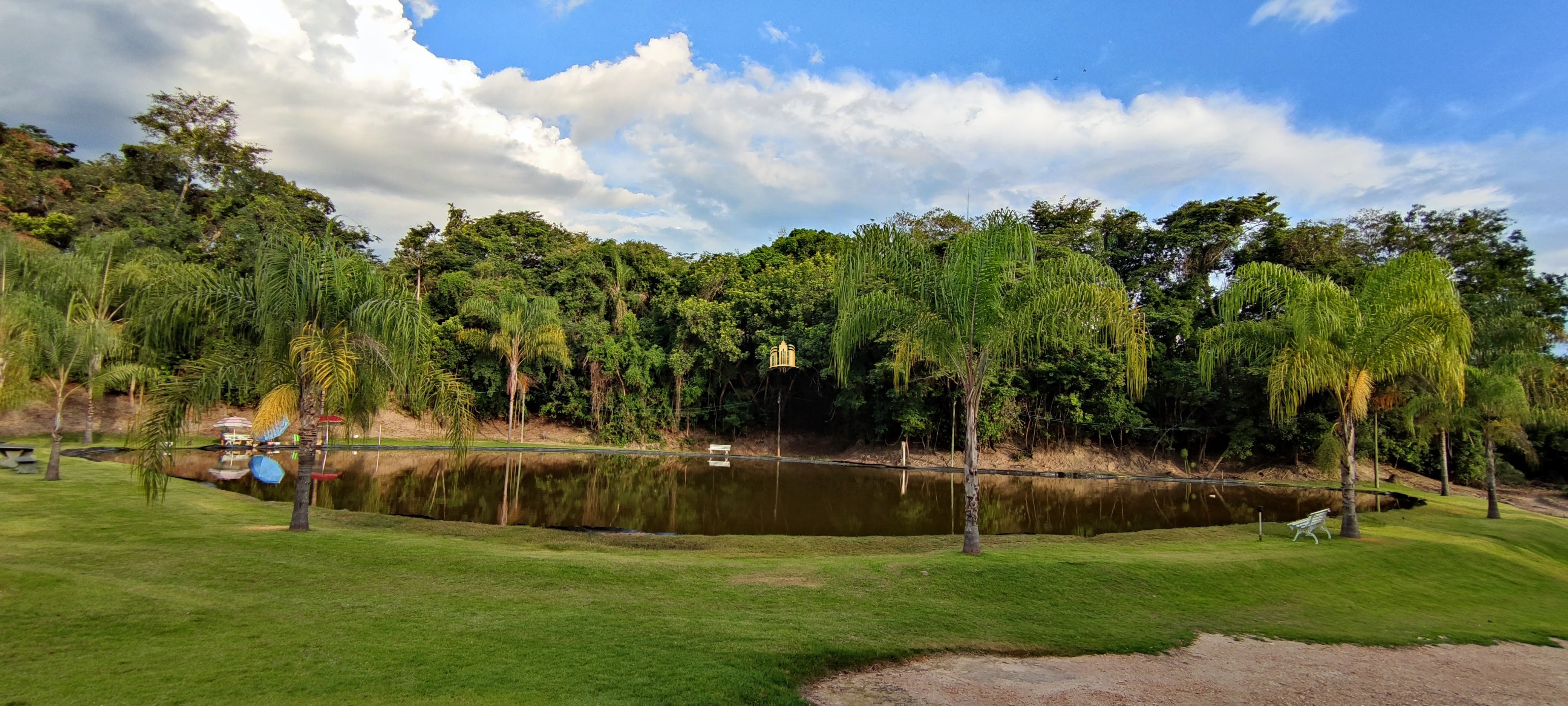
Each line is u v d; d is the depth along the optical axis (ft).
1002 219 39.60
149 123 146.00
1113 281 40.24
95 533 35.50
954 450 119.14
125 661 18.54
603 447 131.03
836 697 19.75
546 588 29.53
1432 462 104.73
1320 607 32.60
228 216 137.18
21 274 77.92
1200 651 25.54
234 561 30.83
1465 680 23.48
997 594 31.60
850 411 130.11
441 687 17.99
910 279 41.37
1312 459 105.91
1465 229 105.81
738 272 151.12
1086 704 19.89
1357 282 57.06
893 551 43.86
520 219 171.53
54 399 90.07
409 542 37.68
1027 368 110.63
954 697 20.12
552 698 17.61
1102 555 39.42
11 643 19.06
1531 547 50.08
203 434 99.14
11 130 140.97
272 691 17.21
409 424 123.75
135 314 40.09
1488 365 65.72
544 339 122.93
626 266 151.64
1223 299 53.47
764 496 75.36
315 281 37.88
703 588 30.81
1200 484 98.99
